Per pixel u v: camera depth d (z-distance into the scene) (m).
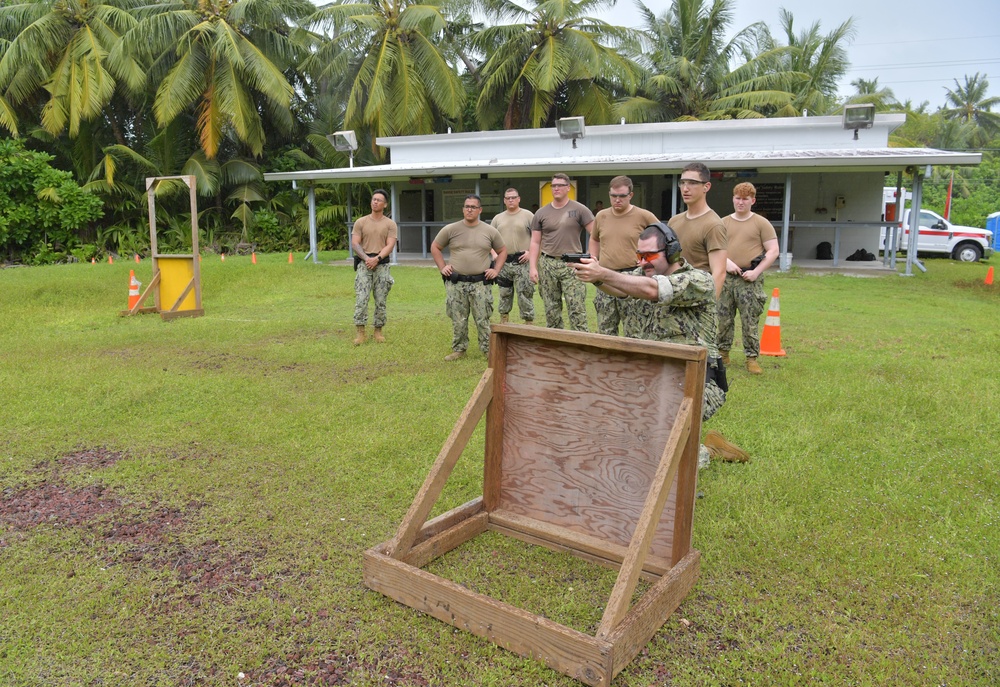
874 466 4.16
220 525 3.51
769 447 4.46
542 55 25.44
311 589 2.94
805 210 19.77
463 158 21.42
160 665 2.48
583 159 18.62
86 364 6.93
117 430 4.92
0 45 23.20
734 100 28.09
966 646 2.56
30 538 3.38
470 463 4.28
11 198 20.75
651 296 3.25
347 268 16.95
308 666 2.49
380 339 8.04
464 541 3.30
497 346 3.29
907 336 8.27
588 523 3.17
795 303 11.18
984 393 5.60
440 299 11.88
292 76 28.11
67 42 22.89
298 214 25.42
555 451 3.24
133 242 22.53
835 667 2.46
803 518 3.52
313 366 6.86
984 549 3.19
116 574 3.06
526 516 3.37
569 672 2.40
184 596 2.89
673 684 2.39
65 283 13.12
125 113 26.12
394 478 4.07
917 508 3.60
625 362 2.98
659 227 3.36
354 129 26.03
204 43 22.59
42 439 4.73
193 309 10.28
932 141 45.06
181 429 4.93
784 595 2.88
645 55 29.45
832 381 6.10
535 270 6.39
